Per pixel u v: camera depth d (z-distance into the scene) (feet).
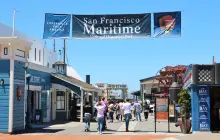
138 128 79.82
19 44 67.05
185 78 85.05
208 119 64.18
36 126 82.53
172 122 99.04
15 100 66.69
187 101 66.90
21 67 69.15
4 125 65.10
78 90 98.73
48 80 97.19
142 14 73.51
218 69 63.41
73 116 103.04
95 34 74.38
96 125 88.28
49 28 74.28
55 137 60.80
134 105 117.50
